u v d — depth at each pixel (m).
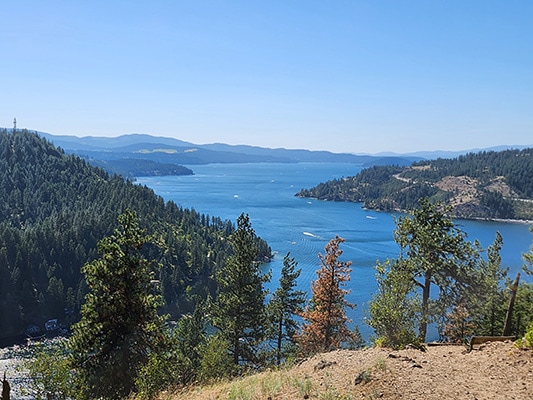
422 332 24.64
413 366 11.19
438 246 24.78
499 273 31.19
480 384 10.04
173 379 19.72
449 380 10.28
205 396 12.36
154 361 17.61
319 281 32.44
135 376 20.36
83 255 108.00
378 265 24.14
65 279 104.06
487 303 26.92
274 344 43.94
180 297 102.69
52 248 107.38
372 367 11.09
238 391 11.40
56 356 19.61
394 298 20.12
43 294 96.88
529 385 9.78
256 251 33.62
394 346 17.22
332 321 32.31
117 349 21.00
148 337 22.30
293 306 39.16
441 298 25.52
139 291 22.28
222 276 34.97
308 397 9.98
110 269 21.73
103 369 20.50
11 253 100.62
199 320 41.69
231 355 31.38
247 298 32.50
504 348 13.21
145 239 23.31
